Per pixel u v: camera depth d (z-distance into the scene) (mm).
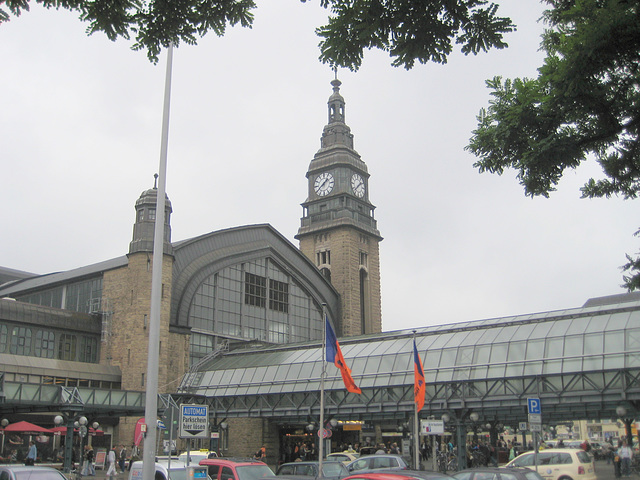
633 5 10422
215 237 74250
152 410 20203
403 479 14914
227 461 25109
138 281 62406
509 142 12609
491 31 10070
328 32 10328
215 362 65750
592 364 41812
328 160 98062
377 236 97438
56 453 55594
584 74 11289
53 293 74875
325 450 52594
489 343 47656
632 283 12602
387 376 50719
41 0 10281
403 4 9992
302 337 82438
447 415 47031
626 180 13484
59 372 57312
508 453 55812
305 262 85438
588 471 33625
